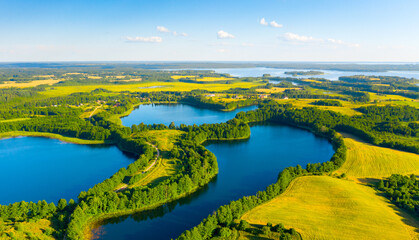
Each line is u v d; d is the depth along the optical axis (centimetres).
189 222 15200
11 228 12369
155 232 14275
